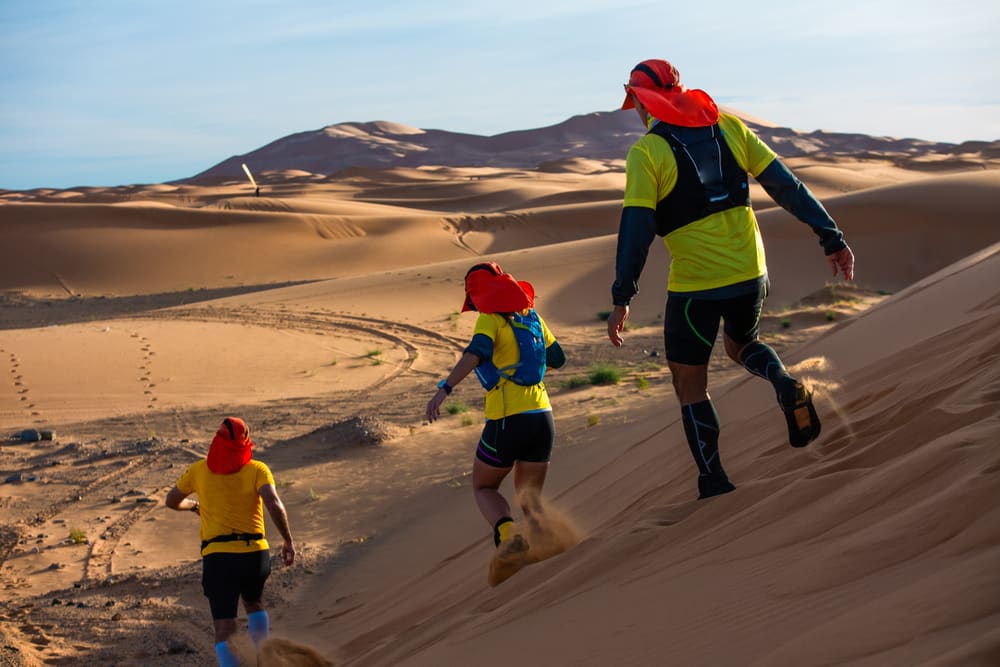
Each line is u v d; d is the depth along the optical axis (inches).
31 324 1845.5
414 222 3221.0
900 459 106.4
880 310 446.9
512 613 131.1
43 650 296.7
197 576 401.1
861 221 1914.4
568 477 411.5
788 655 69.4
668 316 148.3
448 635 143.3
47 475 685.9
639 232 138.5
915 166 6141.7
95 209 3115.2
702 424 148.0
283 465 660.1
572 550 152.6
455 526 405.7
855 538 87.3
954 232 1827.0
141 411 940.6
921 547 79.0
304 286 1900.8
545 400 200.8
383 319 1489.9
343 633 258.5
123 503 590.9
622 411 632.4
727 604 90.0
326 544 444.1
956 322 307.6
